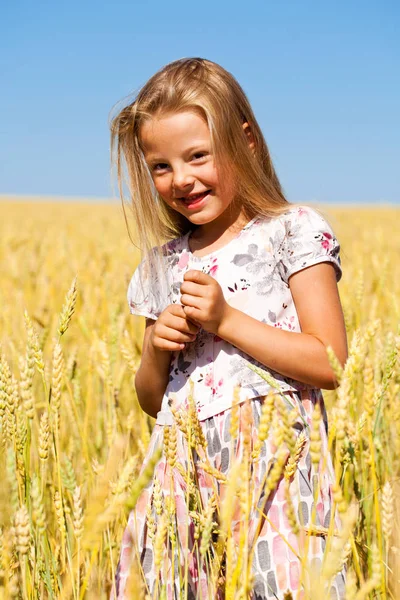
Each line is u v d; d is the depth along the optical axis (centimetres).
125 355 256
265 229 219
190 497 165
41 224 2445
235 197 225
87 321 441
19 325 469
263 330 195
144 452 248
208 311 191
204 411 203
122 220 2494
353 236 1644
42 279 640
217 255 222
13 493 162
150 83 219
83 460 279
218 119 211
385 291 476
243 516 130
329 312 204
